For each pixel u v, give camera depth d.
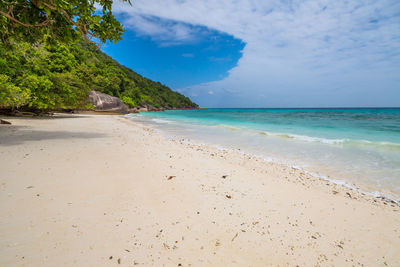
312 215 3.43
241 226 2.87
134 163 5.43
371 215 3.61
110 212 2.91
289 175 5.79
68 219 2.65
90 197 3.32
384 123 22.02
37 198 3.15
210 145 10.25
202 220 2.92
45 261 1.93
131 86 74.94
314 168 6.56
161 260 2.08
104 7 4.95
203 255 2.23
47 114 22.20
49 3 4.18
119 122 20.39
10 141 7.14
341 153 8.49
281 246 2.52
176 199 3.51
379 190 4.90
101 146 7.31
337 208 3.79
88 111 34.19
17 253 2.00
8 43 6.20
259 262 2.22
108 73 59.34
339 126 19.27
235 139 12.13
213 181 4.61
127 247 2.22
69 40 5.72
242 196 3.92
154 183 4.14
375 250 2.64
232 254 2.29
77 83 23.36
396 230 3.16
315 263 2.29
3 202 2.96
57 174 4.23
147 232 2.52
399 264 2.41
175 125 21.09
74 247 2.15
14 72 14.88
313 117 35.38
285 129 17.12
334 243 2.71
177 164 5.76
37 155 5.54
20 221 2.53
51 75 18.92
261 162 7.16
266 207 3.55
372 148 9.36
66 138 8.51
